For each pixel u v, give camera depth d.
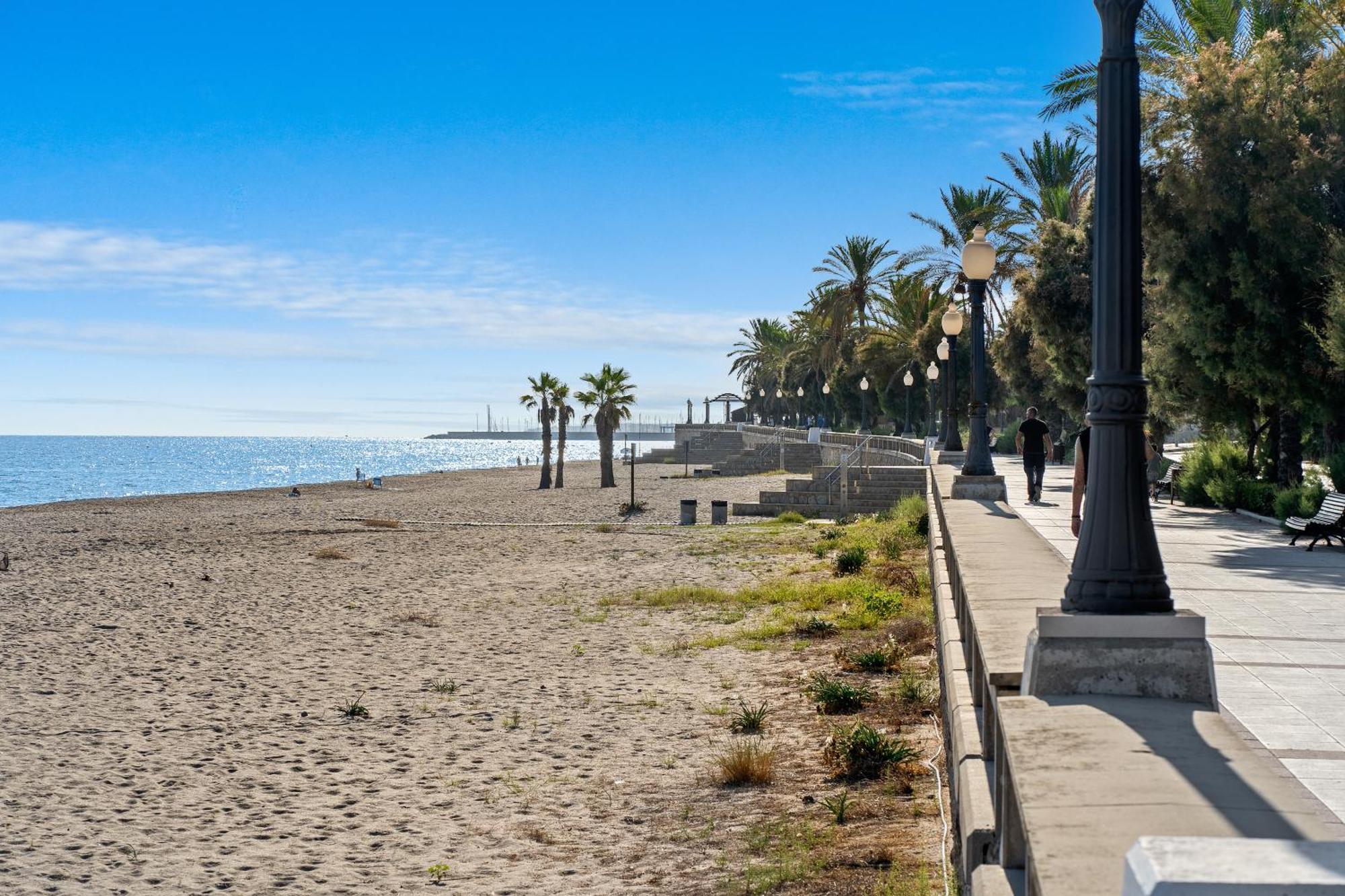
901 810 8.66
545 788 10.56
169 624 21.30
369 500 71.19
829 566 26.00
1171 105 19.14
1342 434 20.03
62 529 48.56
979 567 8.38
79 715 14.06
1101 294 4.63
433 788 10.76
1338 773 5.11
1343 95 17.92
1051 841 2.57
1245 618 9.29
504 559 32.22
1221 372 19.25
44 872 8.75
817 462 73.19
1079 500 7.37
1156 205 19.61
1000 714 3.95
